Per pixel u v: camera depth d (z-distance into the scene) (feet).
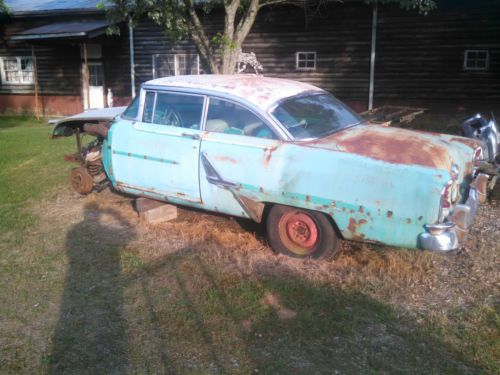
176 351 10.71
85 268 14.84
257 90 16.24
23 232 17.94
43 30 53.16
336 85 47.98
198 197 16.52
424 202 12.37
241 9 31.07
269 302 12.57
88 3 58.39
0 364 10.46
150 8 27.32
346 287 13.19
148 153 17.37
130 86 57.57
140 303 12.73
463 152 14.74
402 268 14.01
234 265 14.69
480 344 10.65
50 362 10.50
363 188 13.08
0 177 26.03
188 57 53.67
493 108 43.27
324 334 11.19
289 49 48.98
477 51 42.91
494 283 13.35
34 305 12.85
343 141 14.39
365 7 45.60
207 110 16.37
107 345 11.03
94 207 20.54
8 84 64.49
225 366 10.16
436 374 9.78
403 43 44.88
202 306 12.46
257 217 15.40
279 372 9.93
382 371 9.92
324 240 14.39
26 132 44.32
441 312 11.99
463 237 12.76
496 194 19.69
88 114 22.57
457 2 42.57
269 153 14.62
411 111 27.73
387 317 11.77
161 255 15.55
